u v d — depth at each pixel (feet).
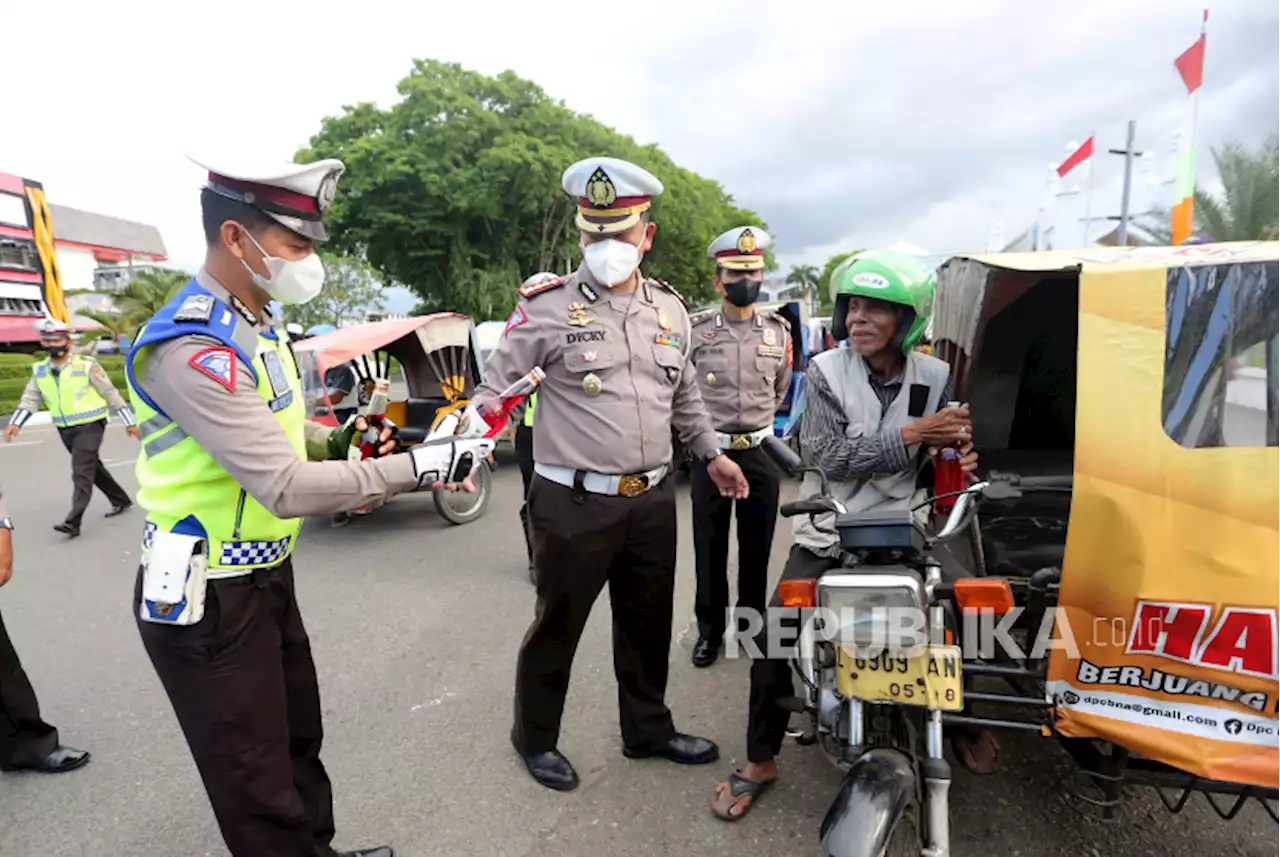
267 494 4.93
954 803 7.76
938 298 10.80
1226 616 5.24
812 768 8.55
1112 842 7.13
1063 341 9.71
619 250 7.39
